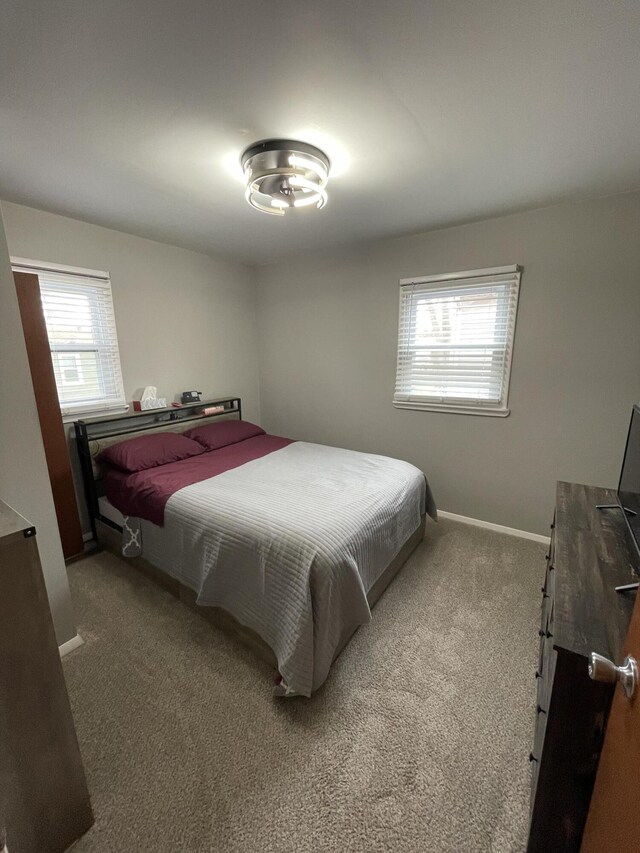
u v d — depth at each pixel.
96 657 1.73
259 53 1.12
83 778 1.07
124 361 2.92
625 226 2.17
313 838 1.08
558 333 2.47
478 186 2.07
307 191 1.95
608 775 0.71
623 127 1.51
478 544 2.73
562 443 2.58
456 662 1.70
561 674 0.88
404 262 3.00
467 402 2.91
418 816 1.13
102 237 2.69
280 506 1.89
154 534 2.17
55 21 0.99
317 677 1.49
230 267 3.72
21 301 2.15
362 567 1.79
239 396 3.99
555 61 1.15
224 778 1.23
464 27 1.03
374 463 2.66
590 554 1.29
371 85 1.26
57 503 2.44
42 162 1.77
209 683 1.60
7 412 1.51
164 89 1.28
